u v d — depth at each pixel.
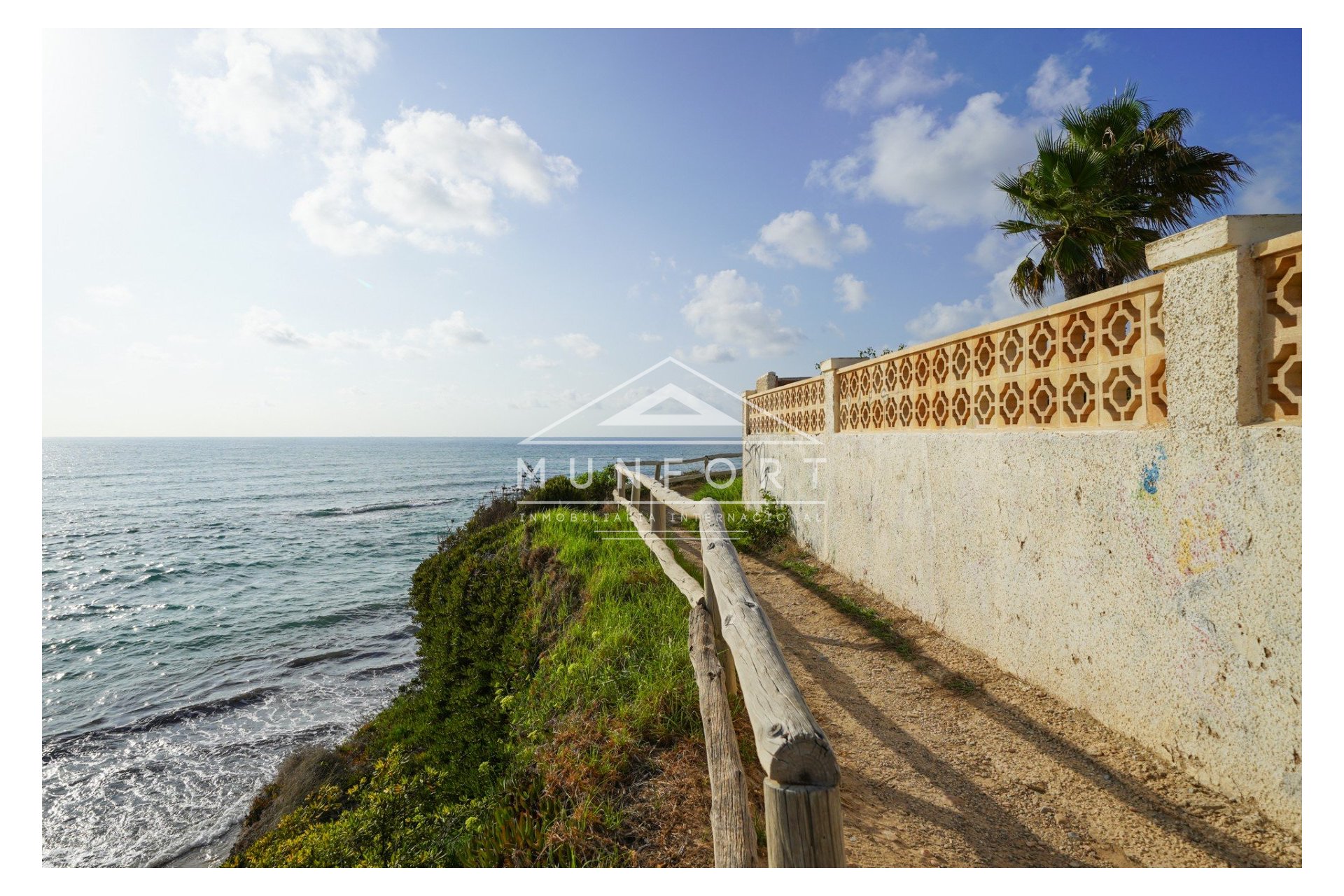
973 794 2.99
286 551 24.00
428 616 11.02
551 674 4.92
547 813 3.04
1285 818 2.32
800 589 6.87
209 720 9.75
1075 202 7.44
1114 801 2.78
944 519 4.98
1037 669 3.86
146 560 22.91
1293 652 2.29
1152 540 2.97
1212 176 7.33
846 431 7.20
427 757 5.46
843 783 3.18
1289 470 2.29
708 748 2.53
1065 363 3.72
